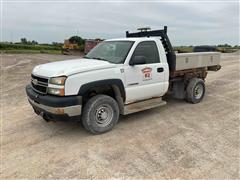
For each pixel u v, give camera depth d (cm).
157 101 573
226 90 879
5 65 1719
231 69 1489
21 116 568
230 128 496
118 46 526
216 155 379
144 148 404
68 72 409
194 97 680
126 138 445
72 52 3731
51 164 352
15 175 325
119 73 469
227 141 432
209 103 696
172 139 440
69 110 412
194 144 419
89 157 373
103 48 557
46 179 315
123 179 315
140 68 505
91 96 474
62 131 479
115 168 341
